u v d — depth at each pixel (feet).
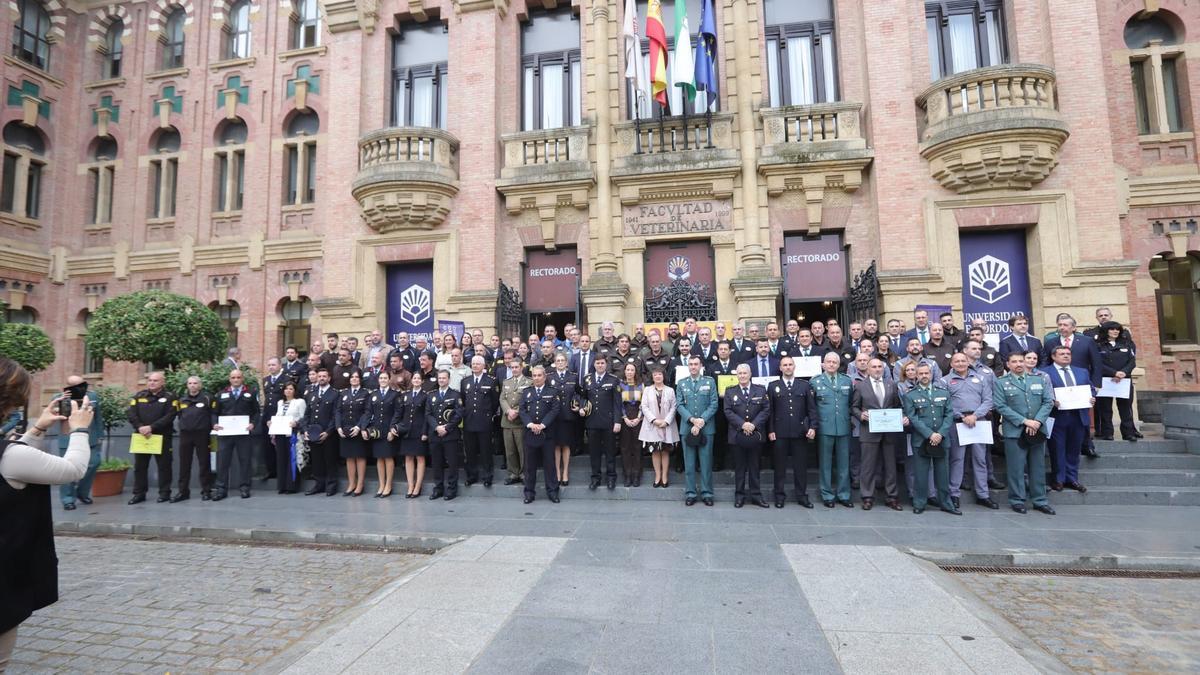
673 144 43.24
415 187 43.42
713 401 26.81
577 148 44.24
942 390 24.79
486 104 45.11
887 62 40.42
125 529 24.34
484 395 29.50
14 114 56.18
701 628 13.61
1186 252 41.04
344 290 45.83
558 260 45.44
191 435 30.25
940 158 38.37
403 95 48.70
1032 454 24.91
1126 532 21.48
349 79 47.85
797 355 29.99
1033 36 39.88
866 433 25.61
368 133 44.96
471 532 22.15
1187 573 18.17
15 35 57.21
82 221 58.95
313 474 30.60
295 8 56.70
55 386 57.00
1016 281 39.04
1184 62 42.73
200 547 22.16
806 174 41.45
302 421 31.01
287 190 55.26
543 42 47.91
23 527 9.34
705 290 42.19
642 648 12.65
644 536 21.26
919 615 14.25
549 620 14.12
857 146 40.60
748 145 41.96
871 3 41.01
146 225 57.21
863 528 22.29
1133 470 28.17
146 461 30.01
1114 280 36.40
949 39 41.98
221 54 57.36
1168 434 31.09
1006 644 12.80
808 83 43.96
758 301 39.60
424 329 45.78
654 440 27.73
